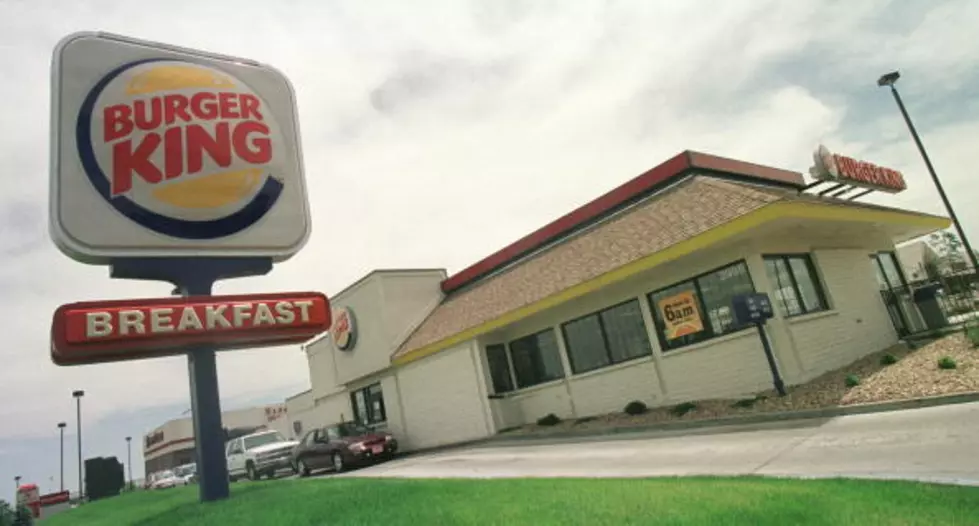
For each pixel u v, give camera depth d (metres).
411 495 7.91
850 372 13.73
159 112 11.58
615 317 17.56
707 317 15.32
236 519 8.12
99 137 10.88
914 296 18.58
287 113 13.21
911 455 7.49
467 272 26.31
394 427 24.89
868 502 5.02
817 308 15.73
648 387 16.48
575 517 5.48
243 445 26.38
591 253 18.27
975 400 9.49
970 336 13.23
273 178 12.52
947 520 4.40
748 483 6.42
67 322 9.09
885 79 24.20
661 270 16.22
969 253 22.83
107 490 30.20
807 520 4.67
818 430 10.15
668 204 17.19
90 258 10.49
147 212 10.99
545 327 19.67
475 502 6.80
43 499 24.97
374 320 25.84
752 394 14.23
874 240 20.66
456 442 21.48
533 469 11.80
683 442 11.68
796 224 14.24
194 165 11.66
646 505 5.65
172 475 40.94
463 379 21.23
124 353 9.77
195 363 10.80
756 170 19.73
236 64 12.89
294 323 11.20
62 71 10.89
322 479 12.97
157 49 12.01
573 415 18.61
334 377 29.50
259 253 12.00
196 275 11.42
